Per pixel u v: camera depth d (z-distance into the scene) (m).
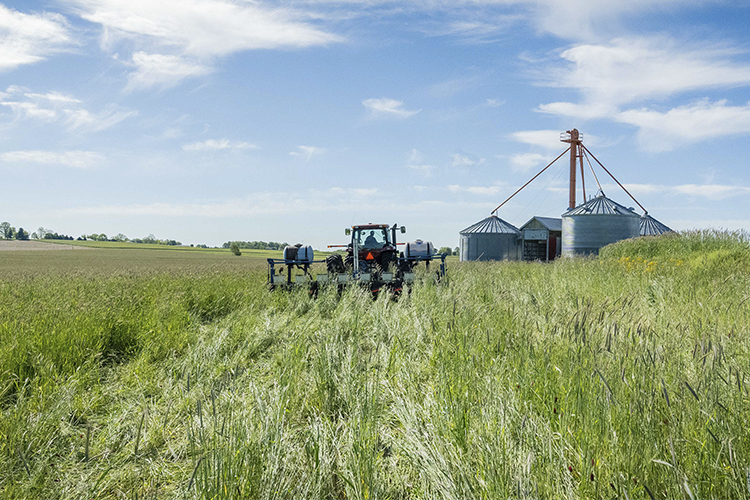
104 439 3.94
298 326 8.23
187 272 18.72
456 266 18.19
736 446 2.65
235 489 2.79
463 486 2.75
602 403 3.13
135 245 132.12
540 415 3.58
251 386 4.67
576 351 4.18
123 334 7.11
